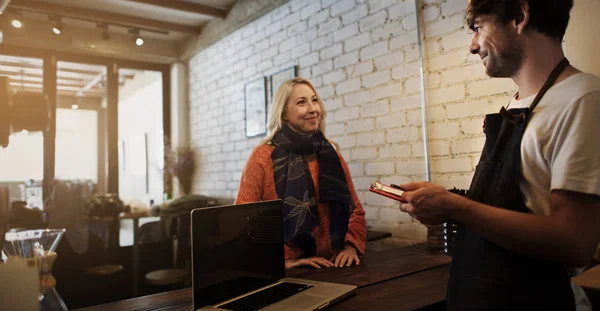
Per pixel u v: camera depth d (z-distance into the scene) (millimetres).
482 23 794
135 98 5230
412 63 2264
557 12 722
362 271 1422
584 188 613
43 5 3494
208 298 996
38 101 786
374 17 2480
